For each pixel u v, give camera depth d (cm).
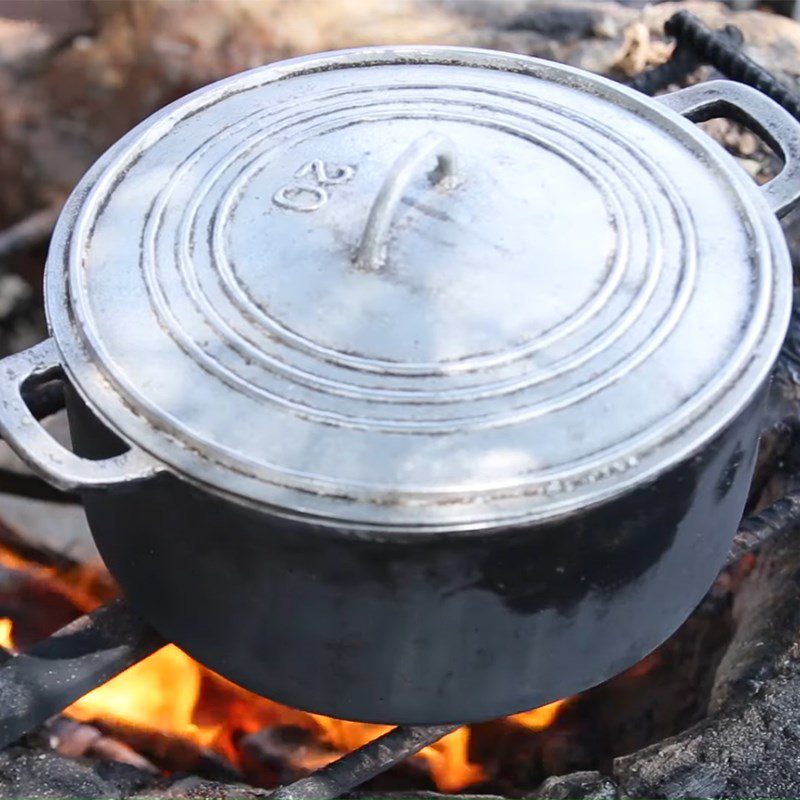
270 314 88
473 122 95
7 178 125
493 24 126
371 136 94
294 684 90
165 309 89
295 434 85
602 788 95
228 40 124
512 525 84
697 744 96
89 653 94
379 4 125
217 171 93
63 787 95
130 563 91
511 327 88
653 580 89
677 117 96
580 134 94
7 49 123
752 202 92
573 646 89
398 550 84
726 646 103
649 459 85
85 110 125
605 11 126
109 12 123
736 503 91
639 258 90
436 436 85
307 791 93
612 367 87
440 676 88
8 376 88
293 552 85
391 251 89
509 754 105
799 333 111
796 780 95
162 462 85
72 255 91
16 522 116
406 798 97
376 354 87
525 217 90
